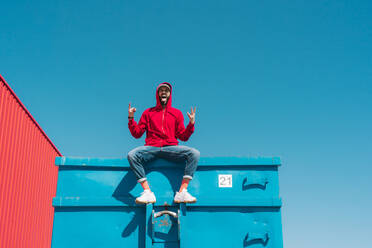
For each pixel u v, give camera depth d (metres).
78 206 3.52
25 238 8.25
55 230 3.44
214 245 3.41
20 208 7.98
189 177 3.54
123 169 3.71
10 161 7.48
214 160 3.66
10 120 7.53
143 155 3.66
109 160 3.69
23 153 8.32
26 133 8.56
